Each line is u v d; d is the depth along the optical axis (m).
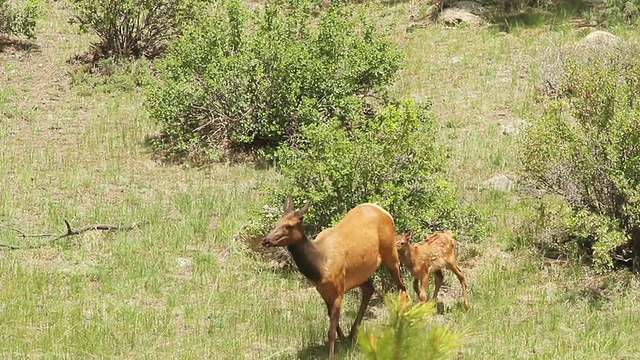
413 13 62.84
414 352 15.20
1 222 38.78
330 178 34.38
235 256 36.72
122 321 31.64
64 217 39.41
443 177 40.97
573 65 36.50
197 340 30.30
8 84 52.81
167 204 40.97
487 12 61.25
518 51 55.59
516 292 33.47
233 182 42.88
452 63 54.75
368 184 33.69
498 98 50.22
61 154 45.66
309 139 36.00
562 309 32.09
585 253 35.62
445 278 34.66
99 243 37.28
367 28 48.16
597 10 60.59
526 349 29.48
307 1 48.88
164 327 31.14
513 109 48.78
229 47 46.94
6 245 36.62
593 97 35.03
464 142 45.50
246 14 47.44
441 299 33.41
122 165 44.78
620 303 32.25
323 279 28.09
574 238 36.19
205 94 45.53
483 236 35.50
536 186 36.22
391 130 34.44
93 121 49.38
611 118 34.66
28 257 36.25
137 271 35.09
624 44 50.44
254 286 34.44
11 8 59.31
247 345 30.17
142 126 48.84
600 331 30.47
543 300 32.78
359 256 28.97
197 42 46.59
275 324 31.17
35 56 56.25
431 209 34.56
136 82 53.59
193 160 45.16
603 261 32.78
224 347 29.81
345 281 28.67
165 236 37.84
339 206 34.28
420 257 31.44
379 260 29.88
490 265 35.38
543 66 50.09
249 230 36.09
